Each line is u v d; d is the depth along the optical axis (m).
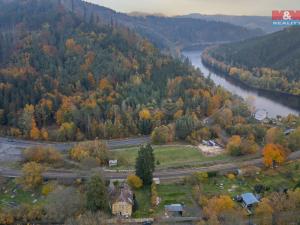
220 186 174.75
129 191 157.75
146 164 170.25
